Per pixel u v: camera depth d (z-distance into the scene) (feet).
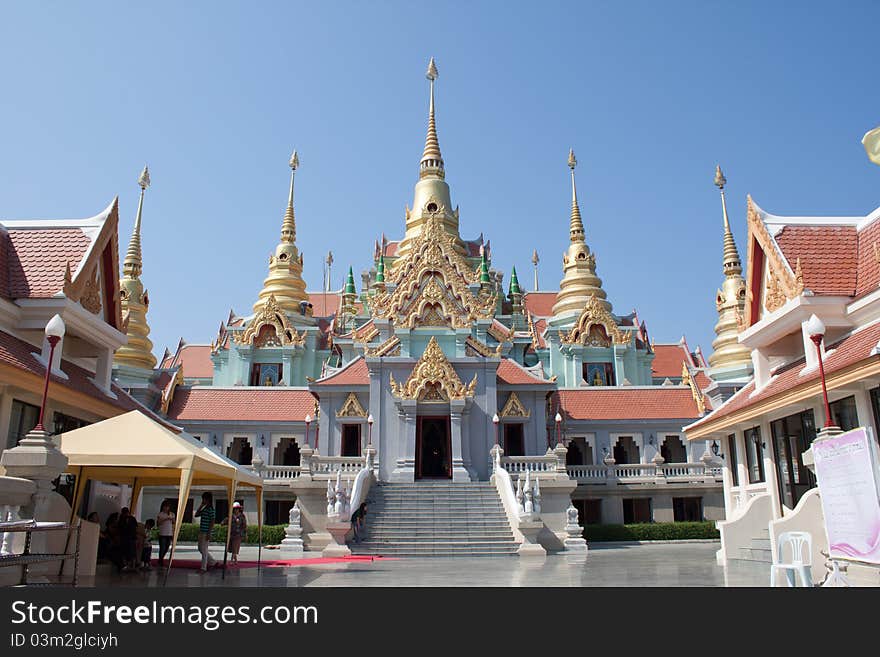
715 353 179.01
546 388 128.67
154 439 50.55
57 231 68.28
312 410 143.54
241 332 197.36
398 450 115.44
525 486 86.79
